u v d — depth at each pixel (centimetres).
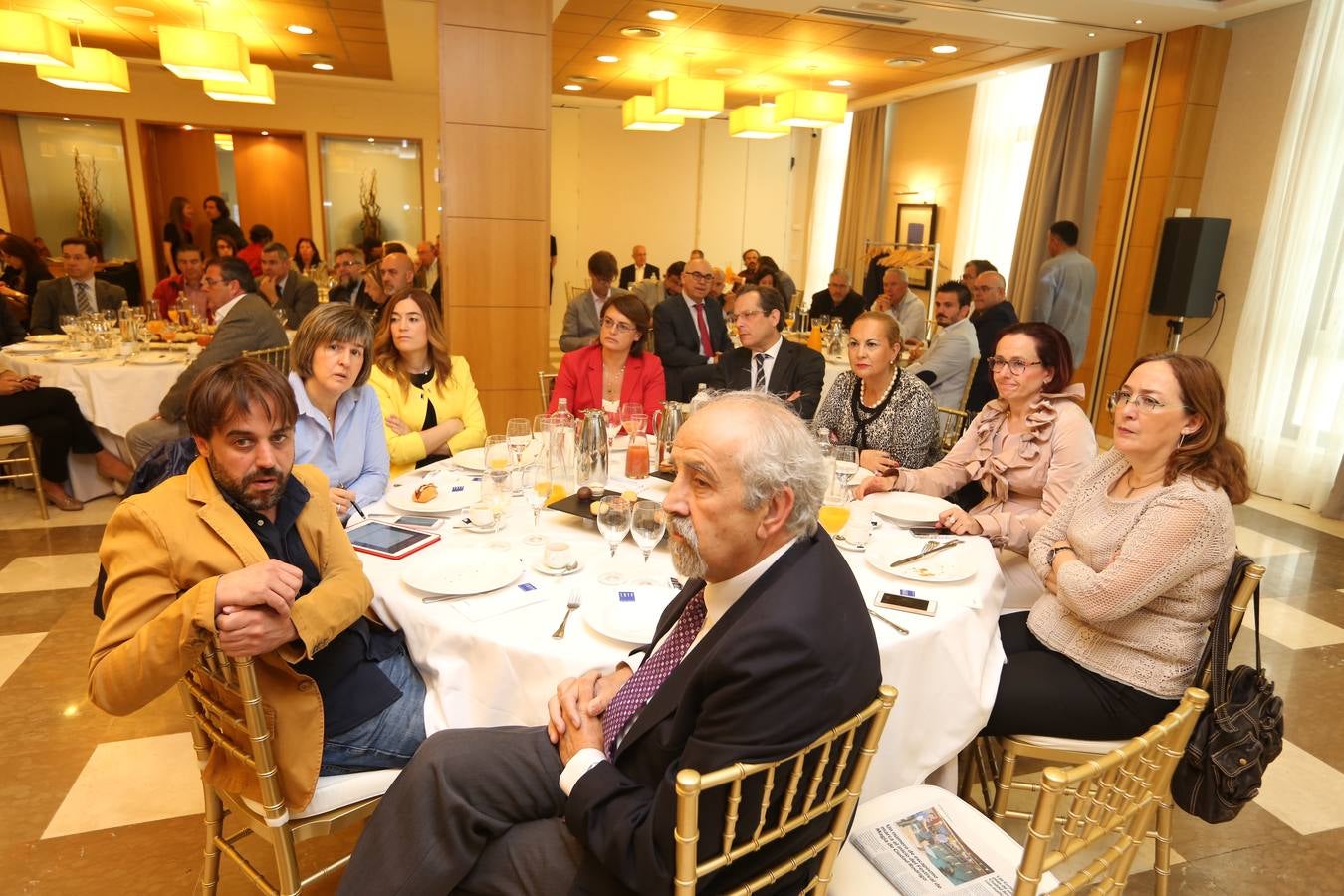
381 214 1084
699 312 556
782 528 116
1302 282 518
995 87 802
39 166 939
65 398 418
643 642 147
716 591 124
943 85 834
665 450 264
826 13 574
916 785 152
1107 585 170
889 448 296
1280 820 222
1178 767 168
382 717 155
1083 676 178
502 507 197
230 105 982
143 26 683
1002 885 127
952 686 162
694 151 1145
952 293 484
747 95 927
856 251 1020
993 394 479
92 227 969
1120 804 113
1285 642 325
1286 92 543
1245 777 160
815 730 104
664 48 706
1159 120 604
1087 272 605
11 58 492
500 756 130
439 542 193
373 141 1059
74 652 282
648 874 107
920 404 295
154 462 164
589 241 1155
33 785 216
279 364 415
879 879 129
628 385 351
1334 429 491
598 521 177
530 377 513
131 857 193
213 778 152
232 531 139
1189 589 169
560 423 261
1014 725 178
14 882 184
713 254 1185
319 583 155
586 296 634
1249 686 165
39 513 417
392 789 133
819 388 372
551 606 162
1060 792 97
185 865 191
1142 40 608
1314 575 395
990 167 816
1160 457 179
